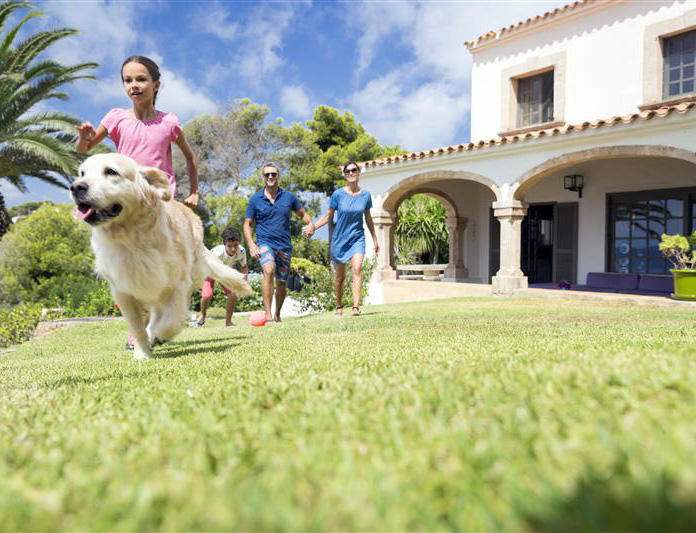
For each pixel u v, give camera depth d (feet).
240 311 44.93
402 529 2.20
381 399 4.78
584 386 4.47
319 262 89.51
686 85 34.71
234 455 3.43
